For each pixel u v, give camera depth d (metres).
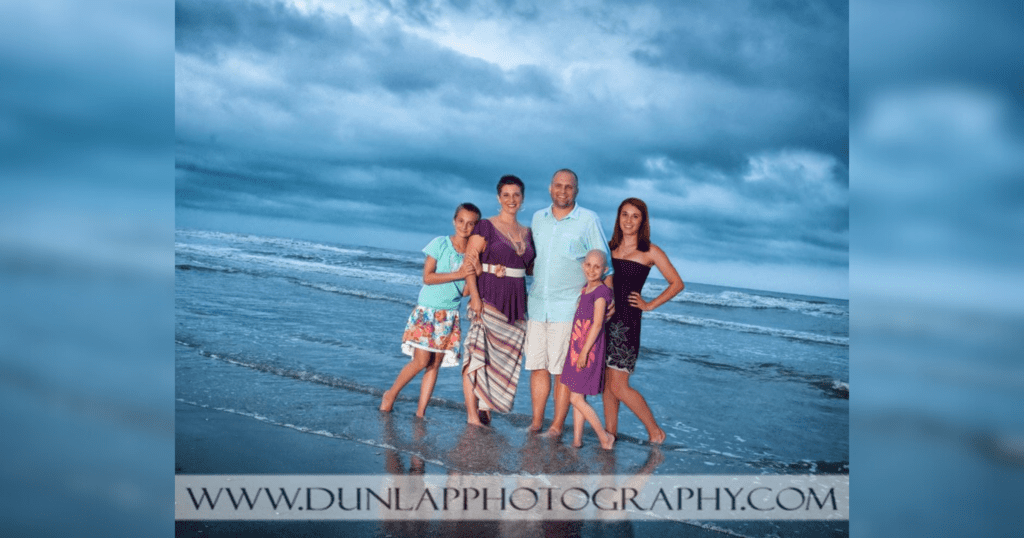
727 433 3.57
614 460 3.18
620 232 3.46
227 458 3.04
